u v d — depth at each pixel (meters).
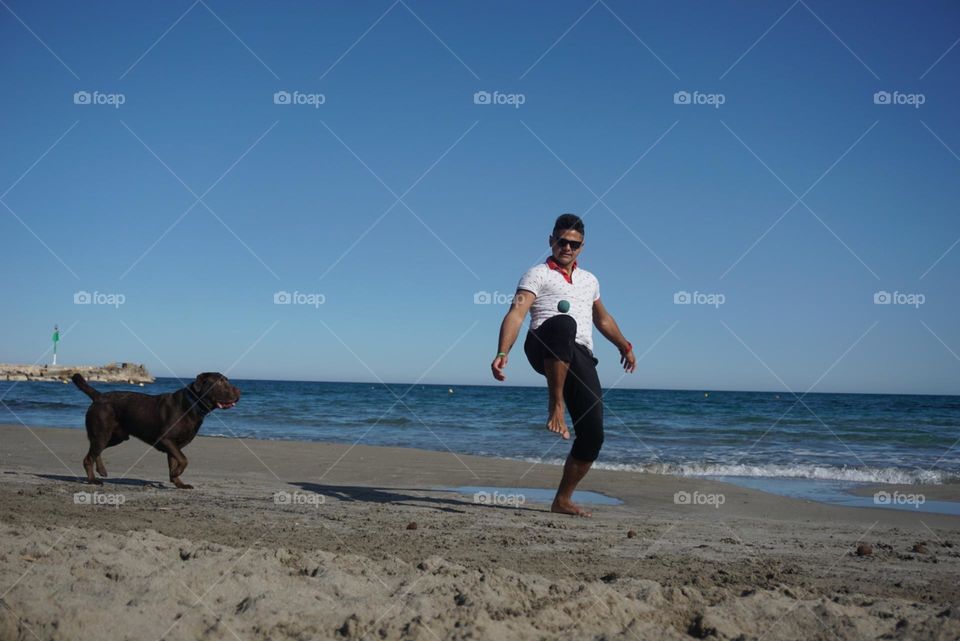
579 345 5.53
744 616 2.81
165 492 6.87
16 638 2.50
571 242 5.42
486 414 26.39
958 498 8.23
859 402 37.84
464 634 2.51
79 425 18.78
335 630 2.62
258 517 5.49
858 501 7.97
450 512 6.00
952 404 36.44
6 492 6.44
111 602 2.82
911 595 3.50
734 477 10.31
